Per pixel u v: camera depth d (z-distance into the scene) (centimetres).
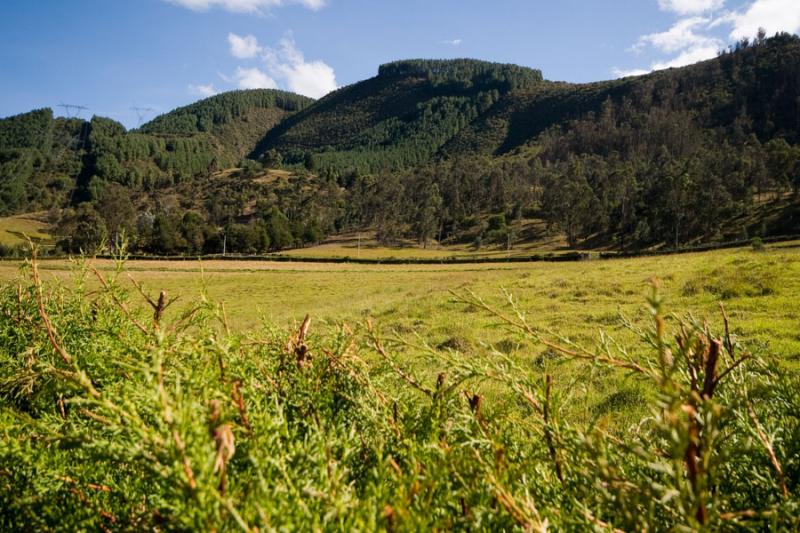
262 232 9588
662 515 105
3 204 15162
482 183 12538
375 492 94
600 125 16988
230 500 77
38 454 120
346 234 11538
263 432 103
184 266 5966
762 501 115
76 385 100
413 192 12419
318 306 2431
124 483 120
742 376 132
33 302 214
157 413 91
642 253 5116
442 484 106
